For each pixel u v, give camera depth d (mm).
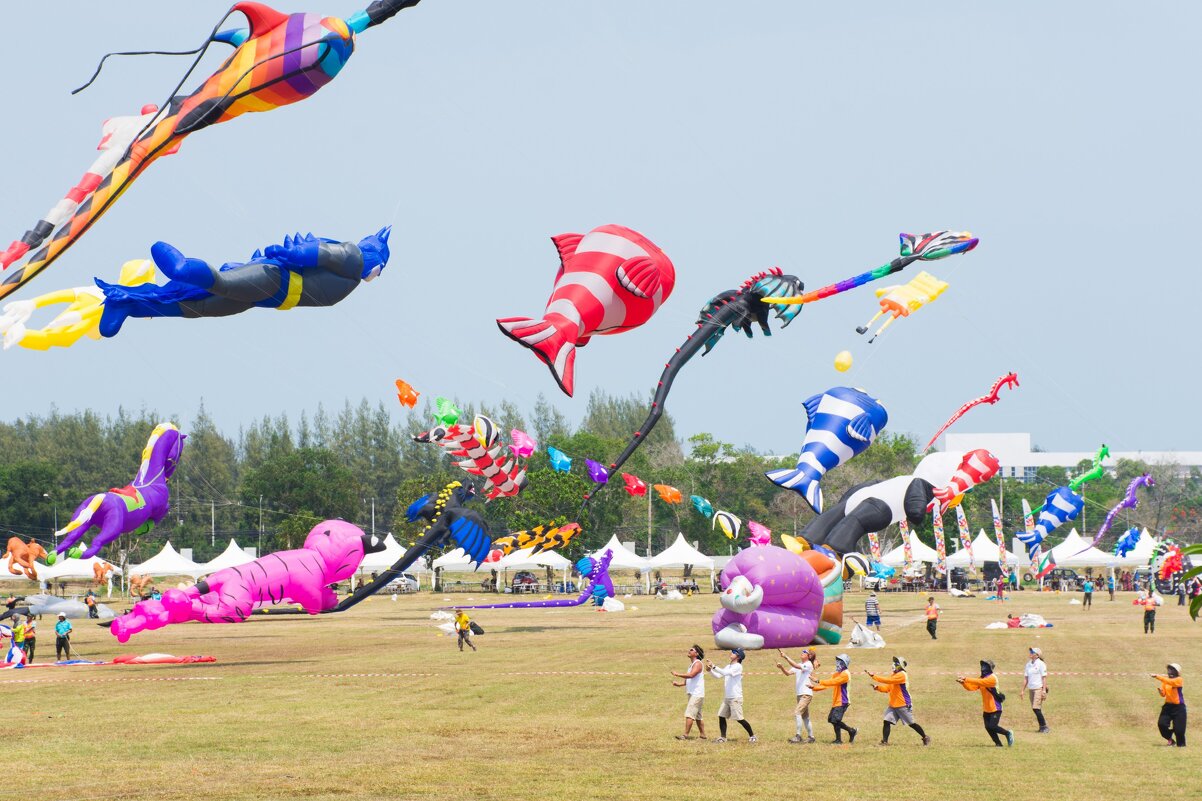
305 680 44250
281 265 22797
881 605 92438
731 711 30984
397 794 24203
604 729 32719
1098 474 95812
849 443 59062
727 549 140750
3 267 18266
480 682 43094
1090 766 27391
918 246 34469
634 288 34875
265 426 176625
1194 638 59750
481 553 56375
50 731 32375
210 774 26297
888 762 27953
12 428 178625
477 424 53000
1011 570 122312
